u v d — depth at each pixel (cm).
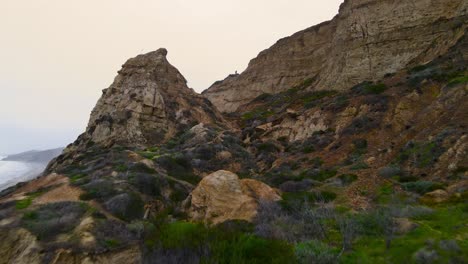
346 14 6388
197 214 2091
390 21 5328
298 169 3138
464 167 2083
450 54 3925
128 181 2409
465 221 1457
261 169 3519
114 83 5656
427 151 2461
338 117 3975
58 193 2211
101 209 1948
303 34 8381
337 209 1886
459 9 4603
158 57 6209
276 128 4581
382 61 5075
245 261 1019
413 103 3347
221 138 4234
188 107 5619
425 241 1259
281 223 1662
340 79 5494
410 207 1709
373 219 1558
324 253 1176
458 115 2708
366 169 2625
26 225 1633
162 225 1370
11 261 1445
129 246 1495
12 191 2980
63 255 1423
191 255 1084
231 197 2131
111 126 4591
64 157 4497
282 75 8131
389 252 1250
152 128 4731
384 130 3216
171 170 3003
